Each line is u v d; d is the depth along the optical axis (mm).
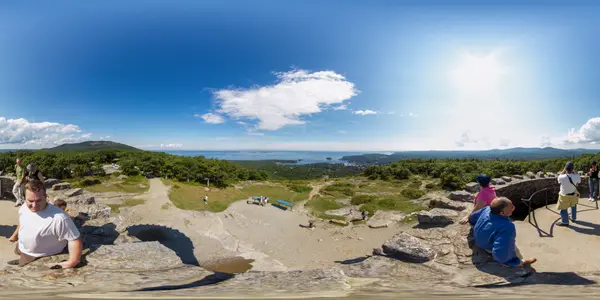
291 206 33656
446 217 6875
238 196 42750
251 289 2811
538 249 5184
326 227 24031
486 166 54125
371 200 32625
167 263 3701
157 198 35406
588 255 4793
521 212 10844
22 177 8734
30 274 3078
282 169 156750
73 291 2523
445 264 4113
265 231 24016
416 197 32969
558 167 37812
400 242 4746
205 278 3285
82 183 38688
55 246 3574
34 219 3473
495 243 3928
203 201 36688
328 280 3326
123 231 8398
